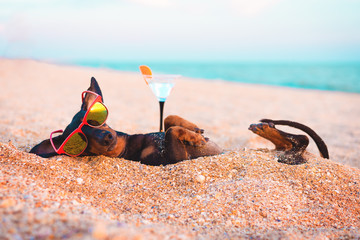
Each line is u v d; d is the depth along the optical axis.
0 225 0.59
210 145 1.05
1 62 5.04
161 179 0.91
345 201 0.86
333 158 1.45
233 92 4.16
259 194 0.84
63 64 9.54
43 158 0.92
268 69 13.54
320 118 2.59
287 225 0.77
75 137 0.92
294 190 0.88
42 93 2.93
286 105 3.24
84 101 0.95
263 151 1.07
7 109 2.06
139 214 0.78
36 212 0.65
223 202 0.82
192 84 5.04
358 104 3.46
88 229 0.59
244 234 0.73
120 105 2.65
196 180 0.90
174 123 1.06
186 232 0.71
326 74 9.97
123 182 0.90
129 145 1.01
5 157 0.87
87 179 0.88
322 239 0.72
